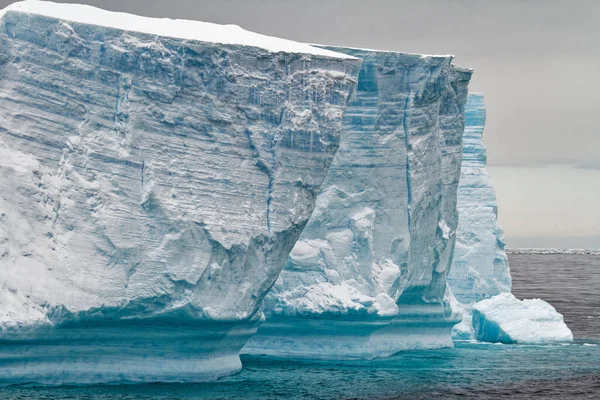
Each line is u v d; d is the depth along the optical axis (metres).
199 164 53.38
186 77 53.00
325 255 66.00
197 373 54.53
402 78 68.81
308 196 58.00
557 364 72.31
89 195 50.44
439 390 60.47
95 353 51.72
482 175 94.31
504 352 77.44
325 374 62.16
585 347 81.50
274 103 56.31
